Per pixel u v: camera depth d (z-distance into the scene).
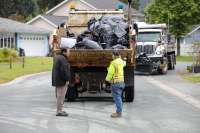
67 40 29.52
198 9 104.56
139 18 126.38
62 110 24.86
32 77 50.47
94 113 25.11
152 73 57.78
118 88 23.75
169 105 28.36
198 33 127.00
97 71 29.91
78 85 30.36
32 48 101.31
